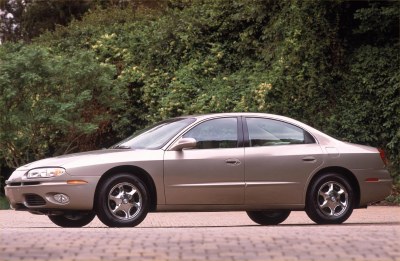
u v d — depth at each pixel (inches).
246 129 561.0
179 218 729.0
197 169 541.3
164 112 1080.8
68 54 1195.9
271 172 555.8
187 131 550.6
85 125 1071.0
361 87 1000.2
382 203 931.3
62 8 1825.8
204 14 1147.9
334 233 405.1
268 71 1061.8
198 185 540.7
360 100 1001.5
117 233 414.6
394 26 987.9
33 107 1063.0
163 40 1146.7
